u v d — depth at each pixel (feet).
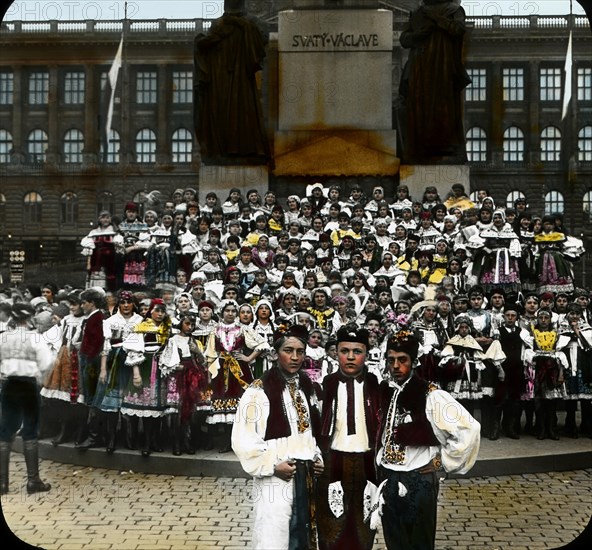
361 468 23.29
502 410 40.34
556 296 42.27
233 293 42.37
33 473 31.99
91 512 29.53
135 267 51.34
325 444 23.36
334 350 36.32
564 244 51.19
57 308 40.60
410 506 22.44
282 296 44.65
